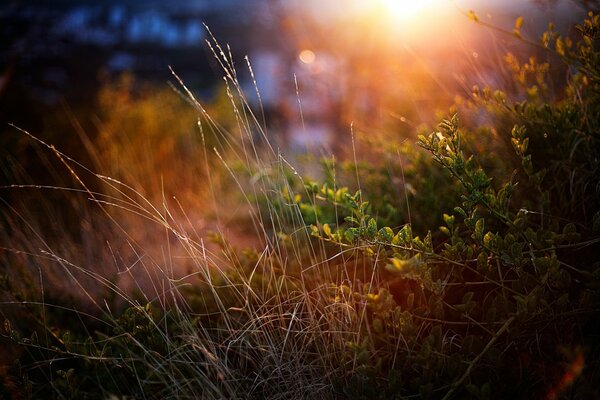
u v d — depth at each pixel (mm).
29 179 3785
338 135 4461
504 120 2230
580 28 1834
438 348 1556
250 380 1832
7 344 2180
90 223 3232
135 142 4723
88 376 1942
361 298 1785
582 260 1766
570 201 1887
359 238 1669
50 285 2590
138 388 1855
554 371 1530
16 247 2787
